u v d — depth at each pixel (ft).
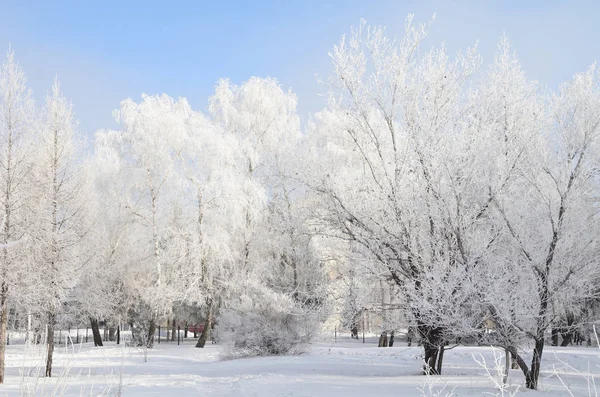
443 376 48.14
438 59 52.16
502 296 38.42
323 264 80.23
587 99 42.63
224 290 107.04
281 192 85.87
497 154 45.42
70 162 63.52
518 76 49.39
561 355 63.82
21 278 57.06
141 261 114.73
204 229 104.78
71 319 108.17
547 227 40.96
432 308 41.19
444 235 46.34
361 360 69.72
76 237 63.31
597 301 53.01
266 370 58.70
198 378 50.42
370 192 50.85
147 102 111.45
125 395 34.22
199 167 106.73
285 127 114.11
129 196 110.93
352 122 54.24
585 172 41.65
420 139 48.47
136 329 115.14
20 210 57.16
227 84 119.65
